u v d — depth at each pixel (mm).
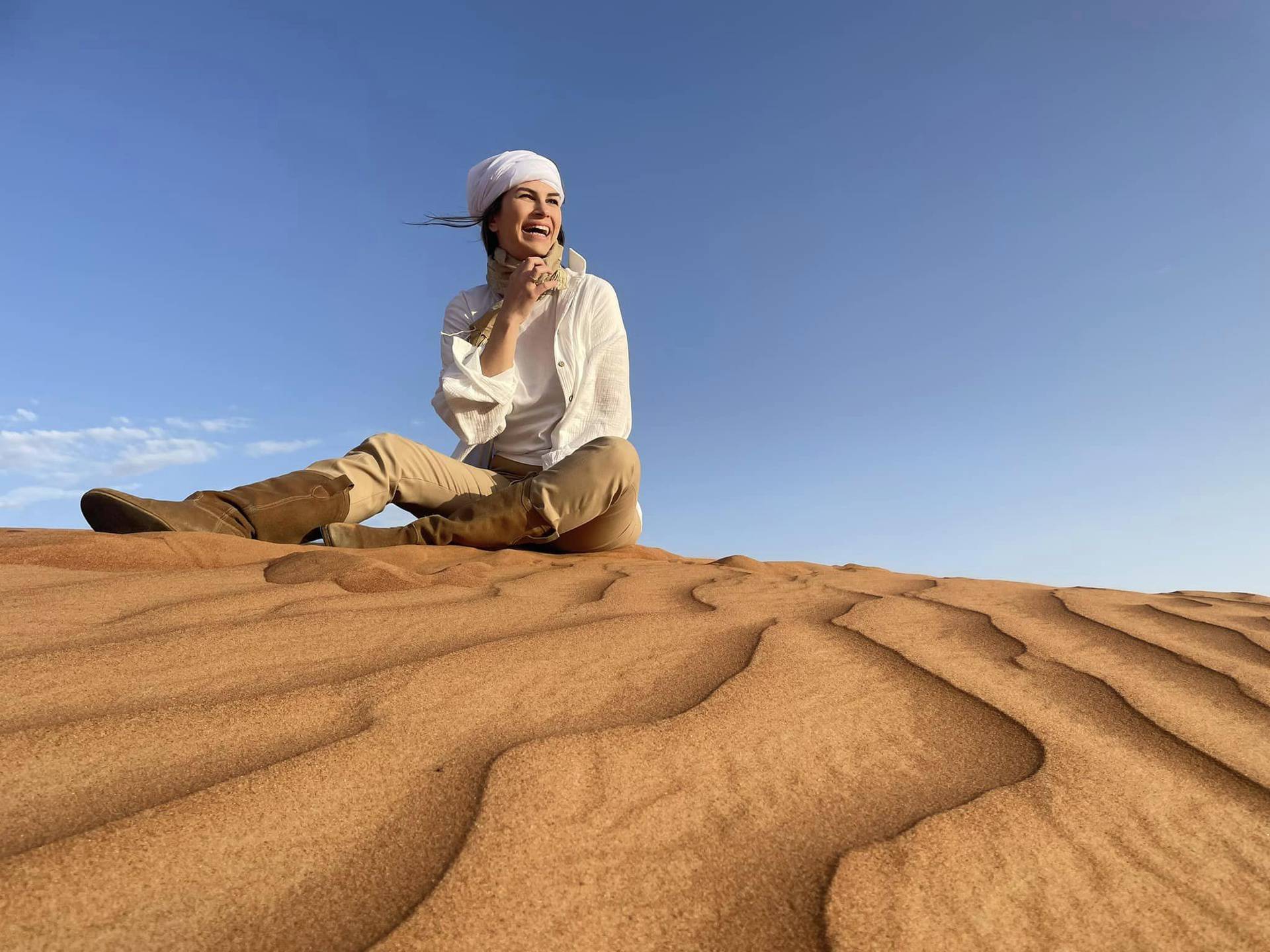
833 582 2693
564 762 1034
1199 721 1361
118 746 1014
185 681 1263
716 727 1201
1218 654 1842
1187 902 825
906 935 734
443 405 3408
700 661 1532
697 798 980
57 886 716
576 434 3572
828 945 714
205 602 1740
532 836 860
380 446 3055
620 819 914
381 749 1047
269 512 2674
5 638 1420
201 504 2578
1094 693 1491
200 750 1018
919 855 871
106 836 793
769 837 897
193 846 800
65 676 1246
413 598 1924
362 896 743
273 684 1267
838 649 1684
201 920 697
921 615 2111
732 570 2834
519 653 1508
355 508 2957
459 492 3262
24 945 647
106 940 663
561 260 3795
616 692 1336
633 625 1772
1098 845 928
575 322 3645
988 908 788
